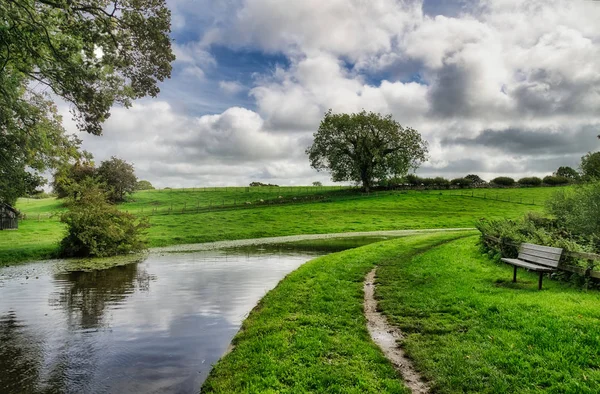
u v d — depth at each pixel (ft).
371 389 17.89
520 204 205.05
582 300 28.55
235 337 26.96
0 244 90.84
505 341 21.89
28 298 40.75
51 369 22.44
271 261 68.69
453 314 28.53
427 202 212.02
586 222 54.95
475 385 17.70
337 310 31.45
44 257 76.64
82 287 46.52
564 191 70.69
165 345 26.32
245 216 175.83
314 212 186.50
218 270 58.75
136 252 86.48
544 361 19.13
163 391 19.69
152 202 248.11
